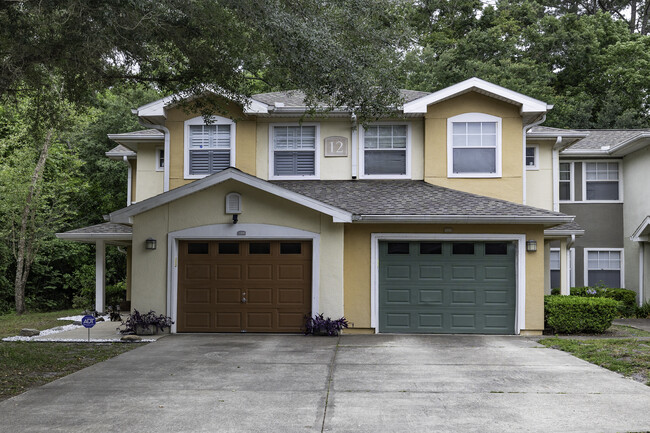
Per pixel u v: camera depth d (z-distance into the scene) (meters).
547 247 19.23
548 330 14.59
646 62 33.28
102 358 10.77
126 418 6.79
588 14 41.84
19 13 10.31
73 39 10.62
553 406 7.29
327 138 16.89
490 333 14.35
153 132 19.06
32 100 14.39
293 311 14.23
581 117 31.19
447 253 14.54
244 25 11.20
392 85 11.86
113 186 31.16
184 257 14.45
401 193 15.52
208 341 12.95
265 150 16.84
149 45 12.30
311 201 13.94
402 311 14.48
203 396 7.85
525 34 34.84
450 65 31.98
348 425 6.51
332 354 11.22
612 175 22.09
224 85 12.86
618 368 9.60
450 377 9.06
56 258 30.14
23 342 12.88
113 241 21.14
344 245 14.52
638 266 20.86
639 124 31.11
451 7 36.25
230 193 14.27
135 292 14.30
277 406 7.34
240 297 14.31
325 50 10.71
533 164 18.58
